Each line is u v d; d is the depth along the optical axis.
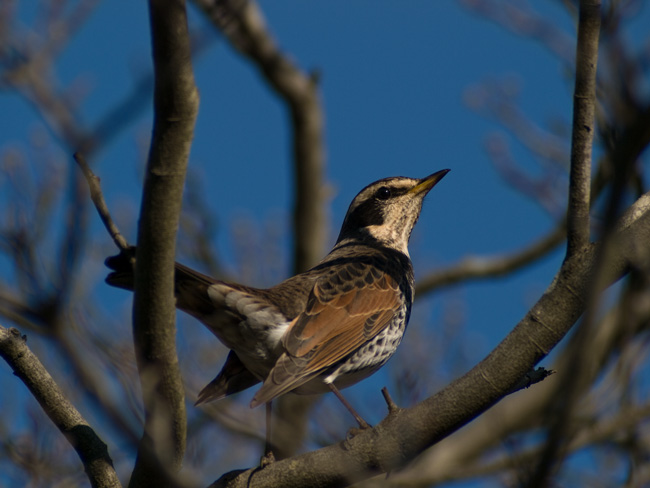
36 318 6.44
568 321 8.43
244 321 10.58
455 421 8.59
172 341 7.98
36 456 13.76
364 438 8.83
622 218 8.74
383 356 12.33
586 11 7.98
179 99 7.20
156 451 7.85
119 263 8.79
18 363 8.85
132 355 7.98
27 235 8.63
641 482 13.02
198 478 9.16
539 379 8.59
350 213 15.69
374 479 16.06
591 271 8.38
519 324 8.59
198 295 10.32
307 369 10.74
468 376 8.61
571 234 8.47
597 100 9.10
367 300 12.13
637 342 13.05
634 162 5.45
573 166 8.39
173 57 7.01
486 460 18.48
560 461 8.84
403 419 8.72
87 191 6.46
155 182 7.46
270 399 9.91
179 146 7.39
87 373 6.45
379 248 14.27
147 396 7.89
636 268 8.41
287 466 9.00
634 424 13.30
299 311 11.44
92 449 8.97
